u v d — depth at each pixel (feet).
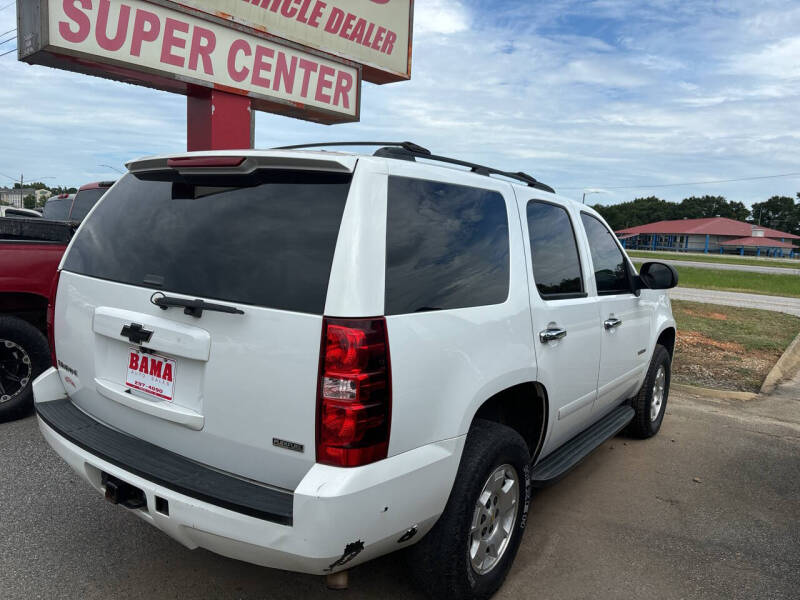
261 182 7.63
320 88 28.73
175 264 7.91
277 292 6.96
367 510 6.64
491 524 9.11
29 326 15.26
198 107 25.80
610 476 14.46
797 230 488.44
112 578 9.27
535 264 10.23
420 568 8.23
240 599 8.92
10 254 15.12
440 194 8.27
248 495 6.88
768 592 9.83
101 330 8.52
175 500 7.06
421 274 7.57
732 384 24.57
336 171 7.13
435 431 7.51
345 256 6.72
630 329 14.07
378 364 6.69
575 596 9.48
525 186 10.71
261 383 6.92
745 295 70.85
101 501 11.61
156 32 22.58
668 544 11.27
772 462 15.81
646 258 216.54
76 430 8.65
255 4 25.59
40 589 8.89
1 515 10.92
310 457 6.70
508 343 8.95
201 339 7.32
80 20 20.58
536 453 10.62
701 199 516.73
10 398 15.31
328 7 28.48
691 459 15.83
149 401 8.02
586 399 12.00
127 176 9.59
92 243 9.40
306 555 6.42
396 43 32.09
